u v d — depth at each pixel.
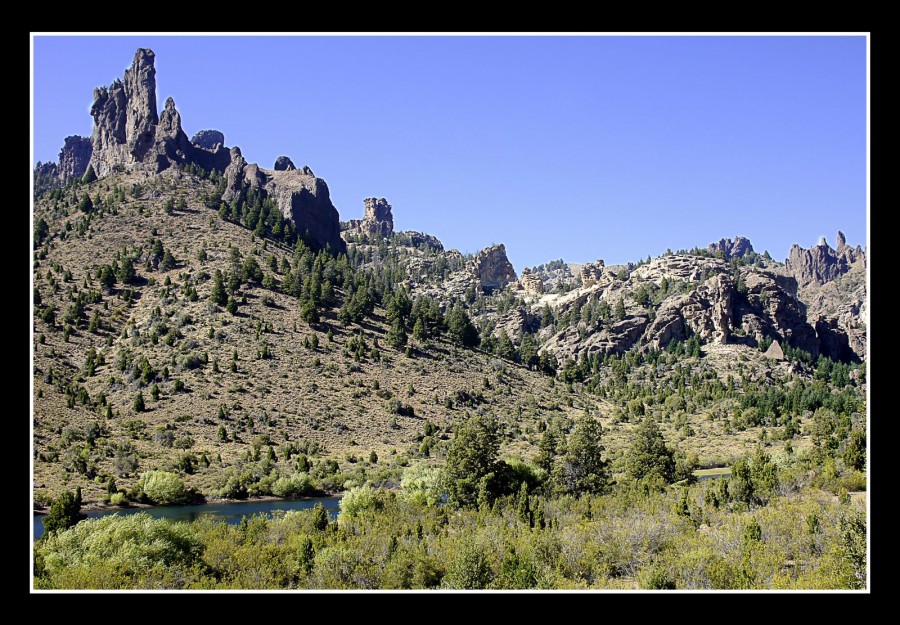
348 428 113.81
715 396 150.50
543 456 82.38
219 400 113.88
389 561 35.78
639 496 57.75
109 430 99.38
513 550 32.44
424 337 158.50
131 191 196.38
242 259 166.62
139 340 128.25
